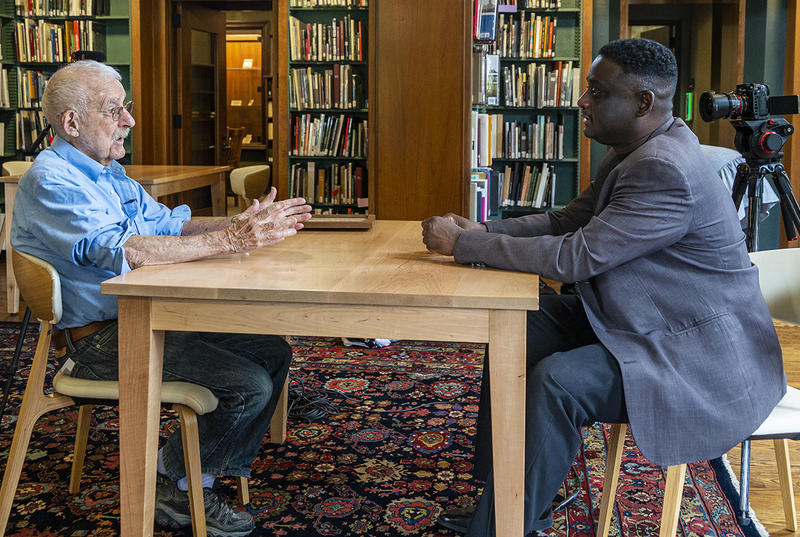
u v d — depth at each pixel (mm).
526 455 1796
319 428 3086
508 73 6824
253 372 2133
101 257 1973
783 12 6887
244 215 2062
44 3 7152
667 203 1846
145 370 1786
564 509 2443
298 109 6547
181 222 2584
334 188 6668
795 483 2676
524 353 1659
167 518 2230
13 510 2350
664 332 1896
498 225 2461
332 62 6465
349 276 1827
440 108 4141
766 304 2141
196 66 8828
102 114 2227
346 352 4148
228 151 9930
